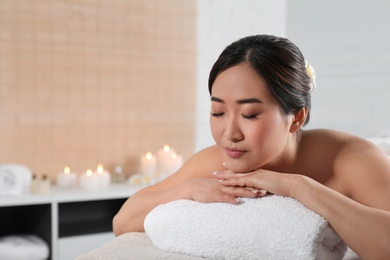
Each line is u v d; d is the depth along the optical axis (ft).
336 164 3.60
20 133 9.25
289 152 3.56
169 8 10.44
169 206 3.43
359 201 3.49
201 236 3.22
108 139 9.95
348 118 9.09
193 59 10.72
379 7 8.64
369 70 8.80
